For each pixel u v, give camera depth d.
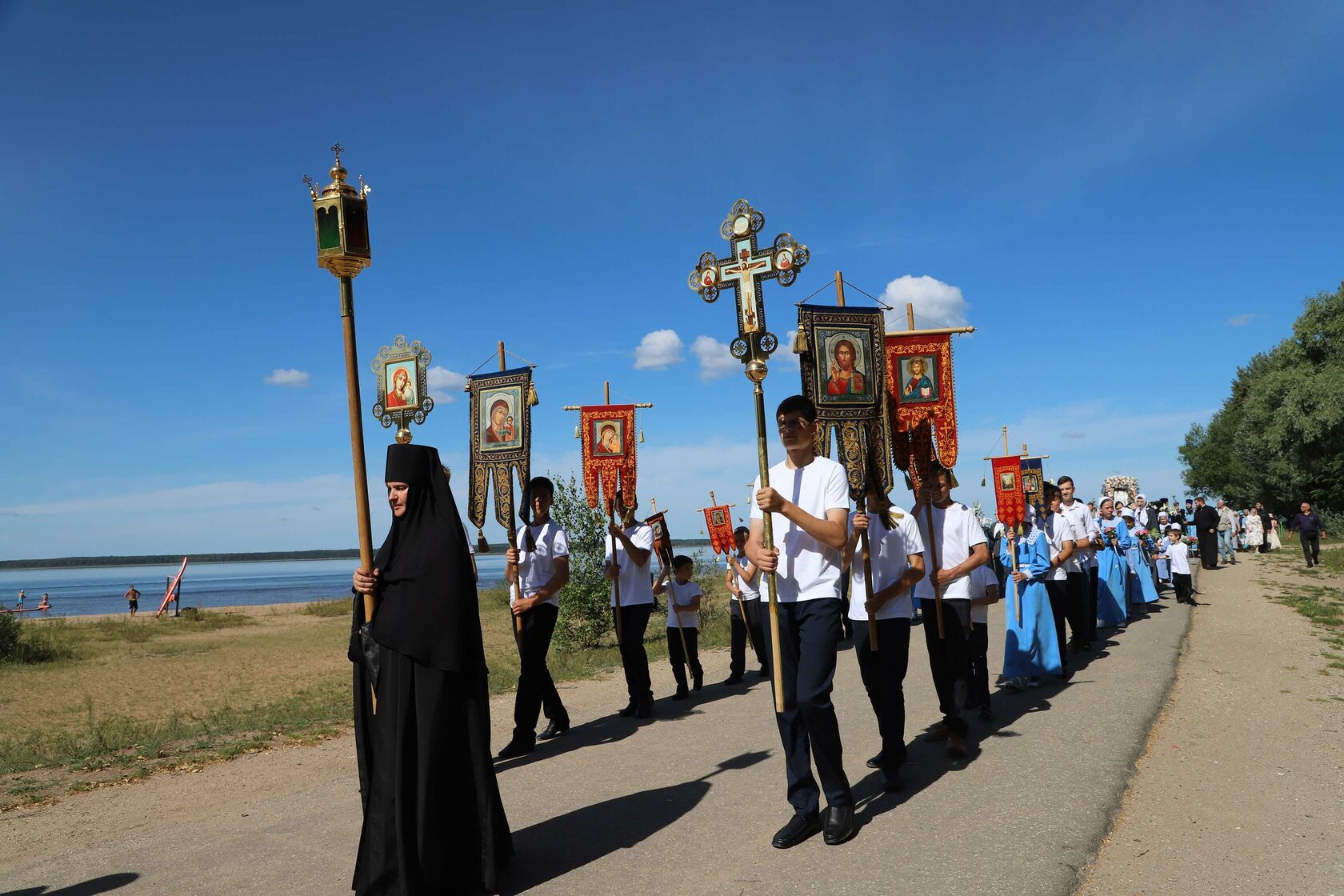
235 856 5.02
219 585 117.44
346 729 8.91
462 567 4.23
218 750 8.02
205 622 32.69
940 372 7.24
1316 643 11.24
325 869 4.73
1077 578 11.12
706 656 14.05
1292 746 6.38
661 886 4.22
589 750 7.39
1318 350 40.81
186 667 17.28
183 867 4.87
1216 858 4.34
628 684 8.93
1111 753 6.26
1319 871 4.13
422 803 3.99
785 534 5.00
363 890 4.01
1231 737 6.70
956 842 4.62
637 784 6.14
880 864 4.36
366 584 4.17
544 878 4.39
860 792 5.68
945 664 6.52
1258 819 4.87
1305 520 24.06
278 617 36.59
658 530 10.09
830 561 4.88
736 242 5.55
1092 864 4.30
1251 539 32.00
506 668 13.02
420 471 4.36
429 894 4.02
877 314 6.73
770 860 4.50
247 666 17.23
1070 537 10.76
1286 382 39.47
